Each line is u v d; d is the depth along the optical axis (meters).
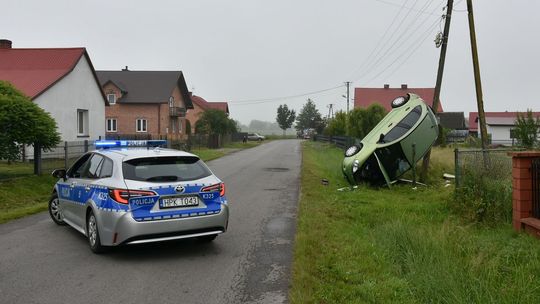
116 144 8.23
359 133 36.81
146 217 6.28
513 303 4.64
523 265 5.81
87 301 4.94
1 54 26.31
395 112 15.64
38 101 22.73
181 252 6.90
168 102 48.03
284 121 115.44
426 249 6.32
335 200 11.54
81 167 7.95
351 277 5.52
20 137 13.04
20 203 11.53
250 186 14.85
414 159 14.26
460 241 6.95
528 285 4.98
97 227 6.58
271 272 5.95
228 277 5.75
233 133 60.12
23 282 5.53
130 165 6.64
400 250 6.61
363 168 14.29
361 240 7.32
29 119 13.23
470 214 8.80
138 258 6.57
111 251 6.93
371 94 70.12
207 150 37.62
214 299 5.02
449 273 5.30
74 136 25.81
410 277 5.46
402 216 9.17
